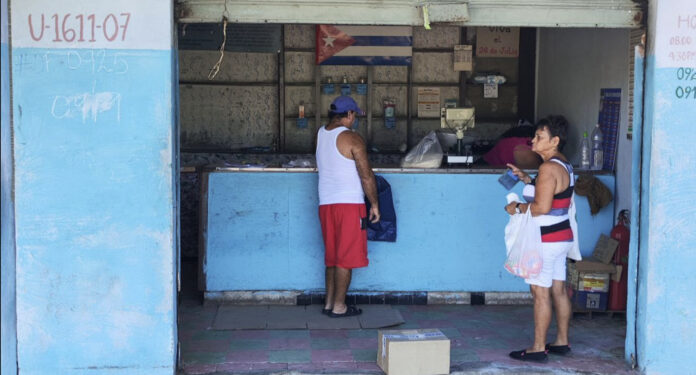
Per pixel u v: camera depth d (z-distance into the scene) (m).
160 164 4.07
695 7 4.28
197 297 6.03
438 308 5.82
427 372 4.29
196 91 7.74
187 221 7.23
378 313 5.62
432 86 7.93
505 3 4.30
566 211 4.50
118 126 4.03
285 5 4.16
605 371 4.46
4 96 3.84
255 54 7.75
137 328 4.14
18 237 4.02
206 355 4.64
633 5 4.33
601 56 6.10
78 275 4.08
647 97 4.38
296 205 5.77
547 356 4.64
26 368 4.09
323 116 7.87
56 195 4.03
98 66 3.99
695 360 4.45
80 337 4.11
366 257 5.46
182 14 4.12
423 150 5.86
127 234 4.09
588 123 6.41
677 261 4.39
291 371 4.38
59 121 3.99
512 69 7.97
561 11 4.32
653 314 4.42
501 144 6.69
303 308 5.75
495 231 5.86
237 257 5.77
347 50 7.61
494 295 5.91
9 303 3.95
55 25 3.95
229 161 7.64
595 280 5.49
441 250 5.86
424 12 4.21
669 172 4.35
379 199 5.63
